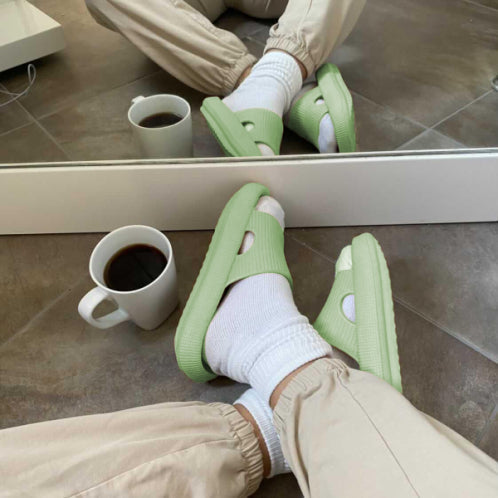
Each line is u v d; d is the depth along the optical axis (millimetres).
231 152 737
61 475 401
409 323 729
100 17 837
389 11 897
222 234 680
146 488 423
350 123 754
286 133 860
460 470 346
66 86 794
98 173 711
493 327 726
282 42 826
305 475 443
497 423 641
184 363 617
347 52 867
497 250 803
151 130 705
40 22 805
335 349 631
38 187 731
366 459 383
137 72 832
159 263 667
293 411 482
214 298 631
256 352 565
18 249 812
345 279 696
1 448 407
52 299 759
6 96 782
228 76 866
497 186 751
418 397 663
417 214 810
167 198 764
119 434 458
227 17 984
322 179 739
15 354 703
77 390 673
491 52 843
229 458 509
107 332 723
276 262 655
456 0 907
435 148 737
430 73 824
